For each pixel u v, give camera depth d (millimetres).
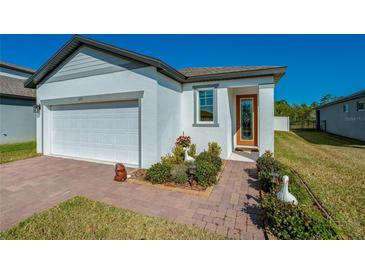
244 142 9312
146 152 6133
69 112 7984
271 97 6770
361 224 3004
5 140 12102
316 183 4758
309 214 2584
